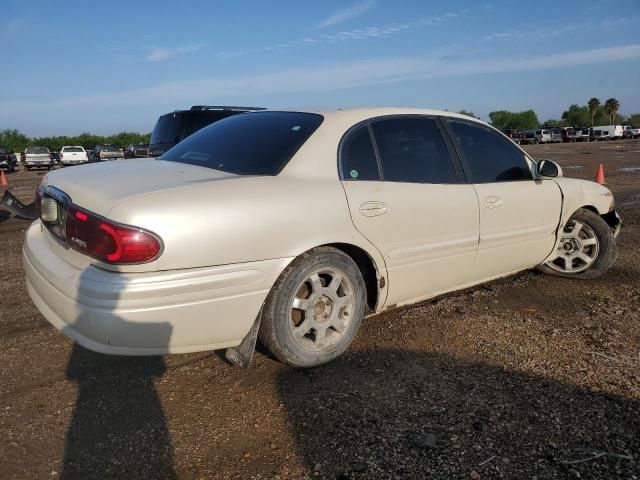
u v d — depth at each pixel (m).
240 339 2.95
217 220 2.72
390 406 2.85
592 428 2.63
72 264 2.83
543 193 4.50
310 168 3.19
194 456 2.46
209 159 3.45
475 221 3.93
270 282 2.92
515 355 3.45
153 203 2.63
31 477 2.32
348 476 2.31
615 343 3.63
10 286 4.99
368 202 3.29
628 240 6.82
